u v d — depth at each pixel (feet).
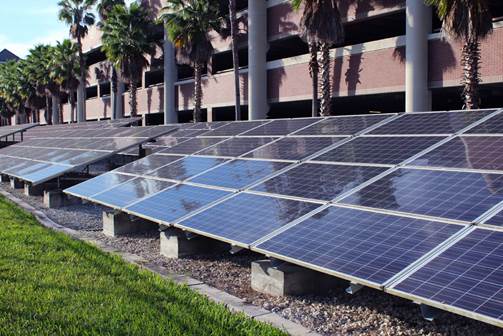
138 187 44.11
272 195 31.48
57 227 48.85
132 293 26.89
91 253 36.11
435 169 27.48
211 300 26.37
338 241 23.50
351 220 25.03
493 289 17.07
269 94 117.39
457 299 17.22
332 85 99.40
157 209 36.01
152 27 164.66
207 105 143.43
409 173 28.25
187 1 130.93
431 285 18.34
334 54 98.68
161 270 32.76
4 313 24.03
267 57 133.59
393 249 21.40
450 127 33.40
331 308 25.99
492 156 26.61
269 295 28.32
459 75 78.64
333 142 38.24
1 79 321.93
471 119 33.60
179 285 28.63
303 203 28.96
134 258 35.88
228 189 35.27
